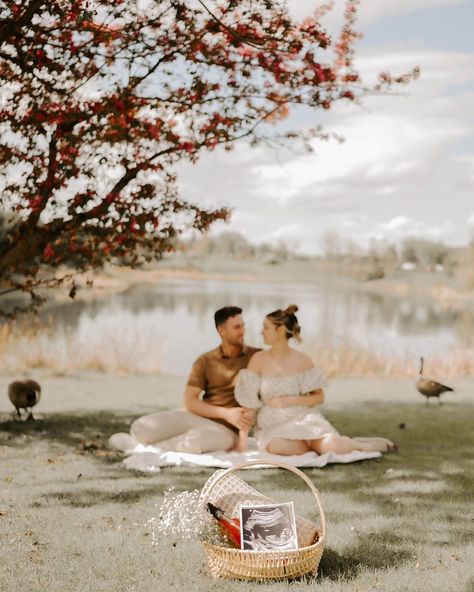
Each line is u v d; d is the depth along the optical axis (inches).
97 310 1336.1
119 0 252.5
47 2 247.1
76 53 262.2
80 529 184.7
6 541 175.8
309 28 267.6
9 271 308.7
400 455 277.3
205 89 280.2
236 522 158.7
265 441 268.5
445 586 150.1
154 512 199.0
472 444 299.9
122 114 265.1
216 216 295.0
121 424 340.5
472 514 200.1
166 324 1071.0
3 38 251.1
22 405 335.3
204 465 254.8
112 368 572.7
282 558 149.7
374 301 2239.2
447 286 3316.9
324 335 661.9
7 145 276.7
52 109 270.7
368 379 549.0
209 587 149.3
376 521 192.5
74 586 150.2
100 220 288.5
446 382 523.8
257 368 273.6
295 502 209.8
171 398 437.7
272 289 3016.7
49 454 273.7
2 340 591.5
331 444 265.7
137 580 153.5
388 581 152.7
